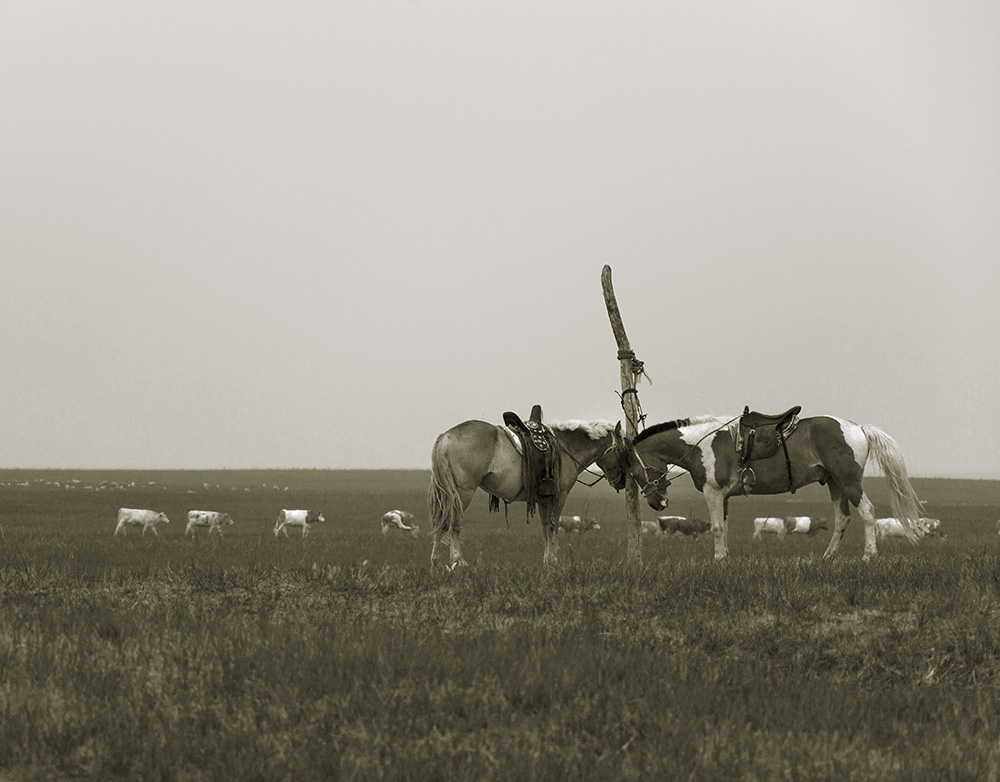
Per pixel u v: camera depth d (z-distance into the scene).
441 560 18.73
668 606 12.63
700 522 44.16
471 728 8.05
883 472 21.31
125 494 78.50
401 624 11.42
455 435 18.64
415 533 45.59
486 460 18.58
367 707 8.27
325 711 8.17
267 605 13.04
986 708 8.78
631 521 20.92
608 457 19.89
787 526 44.97
